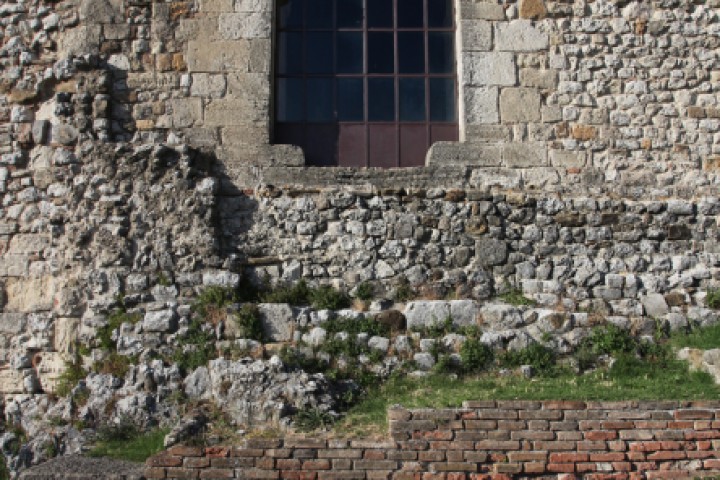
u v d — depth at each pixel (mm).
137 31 10680
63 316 9719
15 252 10133
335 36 11117
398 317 9602
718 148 10758
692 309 10031
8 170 10398
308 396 8336
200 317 9414
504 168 10531
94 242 9828
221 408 8453
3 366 9852
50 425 9109
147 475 7180
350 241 10086
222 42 10648
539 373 9250
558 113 10695
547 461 7254
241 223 10148
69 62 10516
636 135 10719
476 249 10133
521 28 10859
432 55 11117
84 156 10164
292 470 7184
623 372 9227
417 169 10469
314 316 9492
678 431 7398
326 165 10828
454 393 8422
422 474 7168
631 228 10367
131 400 8750
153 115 10508
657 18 10984
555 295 10055
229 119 10500
